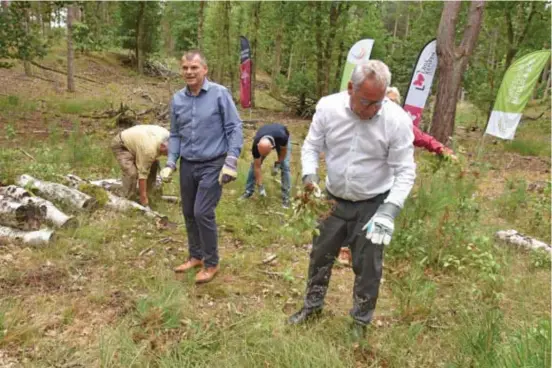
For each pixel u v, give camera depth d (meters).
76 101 16.67
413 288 3.91
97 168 7.93
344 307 3.86
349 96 2.80
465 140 16.02
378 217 2.74
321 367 2.85
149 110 16.09
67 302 3.63
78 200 5.42
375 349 3.19
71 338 3.19
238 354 2.97
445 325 3.57
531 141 14.72
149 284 3.97
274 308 3.75
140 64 29.64
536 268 4.94
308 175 3.03
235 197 6.99
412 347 3.21
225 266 4.54
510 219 6.75
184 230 5.41
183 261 4.58
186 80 3.89
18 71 21.80
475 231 5.27
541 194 8.16
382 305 3.87
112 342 3.06
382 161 2.93
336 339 3.29
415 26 22.70
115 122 13.32
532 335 2.85
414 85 10.82
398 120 2.79
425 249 4.79
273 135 6.32
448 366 2.96
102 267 4.29
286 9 23.25
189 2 33.00
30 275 4.00
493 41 23.14
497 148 14.52
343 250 4.86
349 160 2.94
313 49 22.95
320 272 3.34
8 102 14.33
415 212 5.11
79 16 27.16
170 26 38.62
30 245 4.56
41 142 9.70
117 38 28.83
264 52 31.91
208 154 3.97
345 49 22.75
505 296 4.08
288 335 3.22
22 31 12.69
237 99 24.00
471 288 4.07
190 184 4.11
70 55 19.50
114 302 3.68
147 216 5.58
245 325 3.35
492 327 3.06
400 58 23.72
